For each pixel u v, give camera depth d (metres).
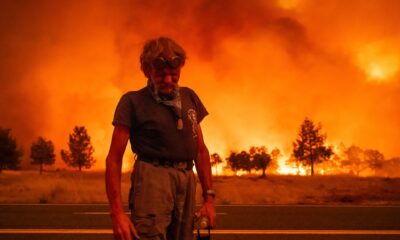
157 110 2.54
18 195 16.62
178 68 2.55
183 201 2.57
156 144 2.53
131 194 2.57
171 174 2.53
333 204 13.16
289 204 13.20
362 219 9.57
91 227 8.42
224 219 9.55
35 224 8.78
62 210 11.19
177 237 2.57
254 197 15.74
